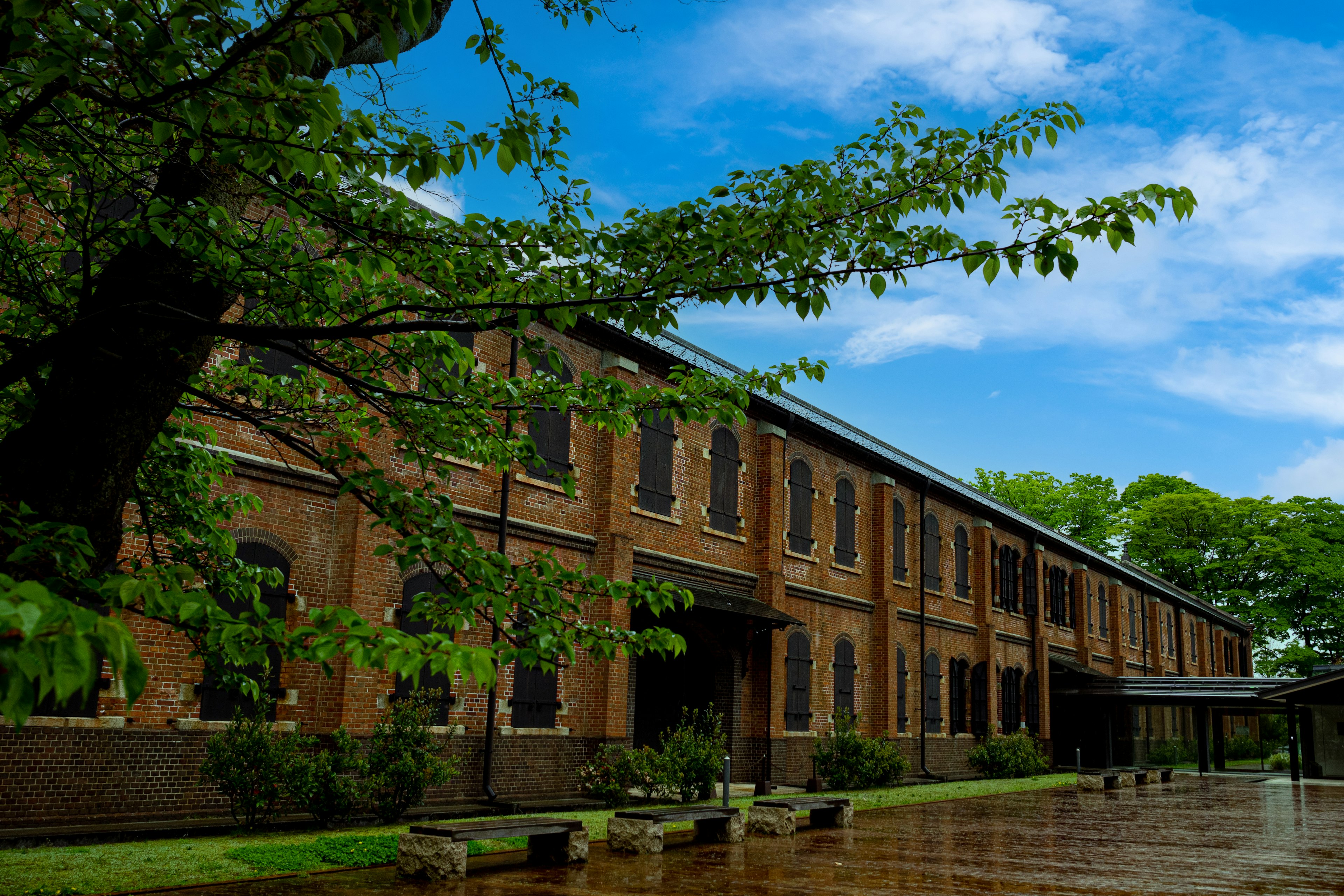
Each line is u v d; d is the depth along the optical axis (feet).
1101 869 36.96
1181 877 35.35
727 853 38.70
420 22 12.48
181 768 39.17
